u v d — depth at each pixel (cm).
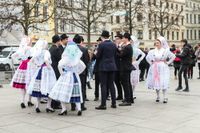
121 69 1068
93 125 802
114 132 739
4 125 807
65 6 2961
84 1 3328
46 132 740
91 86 1653
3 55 2988
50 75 946
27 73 995
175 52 2162
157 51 1145
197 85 1719
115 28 5584
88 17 2770
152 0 5731
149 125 802
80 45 1002
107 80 1022
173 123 823
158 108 1025
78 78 909
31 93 945
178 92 1420
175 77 2116
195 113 946
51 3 2966
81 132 739
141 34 6644
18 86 1022
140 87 1611
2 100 1184
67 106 1065
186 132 739
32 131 750
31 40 1045
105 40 1005
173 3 7912
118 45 1140
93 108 1028
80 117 893
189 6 9600
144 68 2005
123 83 1074
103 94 1004
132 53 1080
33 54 946
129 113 945
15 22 2559
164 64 1139
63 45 1006
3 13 2558
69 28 4534
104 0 3253
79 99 907
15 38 3506
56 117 894
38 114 934
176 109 1008
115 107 1030
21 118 883
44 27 3894
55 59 996
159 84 1126
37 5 2831
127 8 3606
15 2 2591
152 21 5966
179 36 8456
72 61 891
